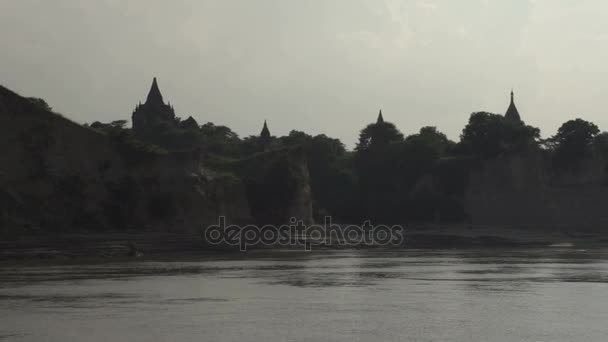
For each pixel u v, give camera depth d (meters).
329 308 36.56
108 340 27.30
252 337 28.00
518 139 194.50
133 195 102.31
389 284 50.09
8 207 87.69
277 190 132.62
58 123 98.69
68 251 81.31
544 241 149.00
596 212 186.75
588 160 197.25
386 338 27.84
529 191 190.38
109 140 104.44
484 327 30.50
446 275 58.53
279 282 51.50
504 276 57.59
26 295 42.06
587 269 66.19
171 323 31.44
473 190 192.62
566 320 32.53
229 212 121.50
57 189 94.81
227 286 48.19
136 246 89.62
